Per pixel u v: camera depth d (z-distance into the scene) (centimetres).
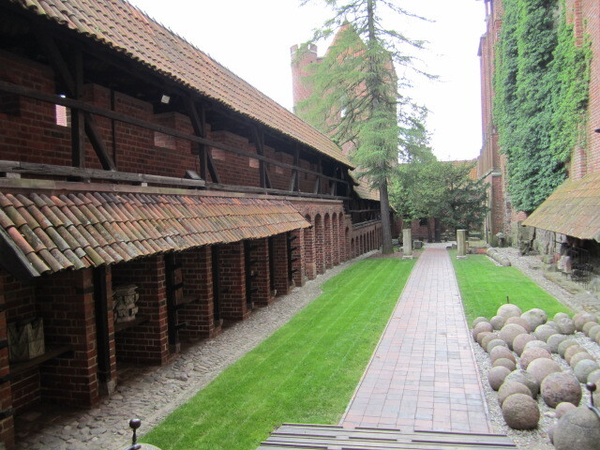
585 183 1569
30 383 639
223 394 703
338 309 1306
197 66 1098
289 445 518
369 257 2716
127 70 737
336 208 2241
